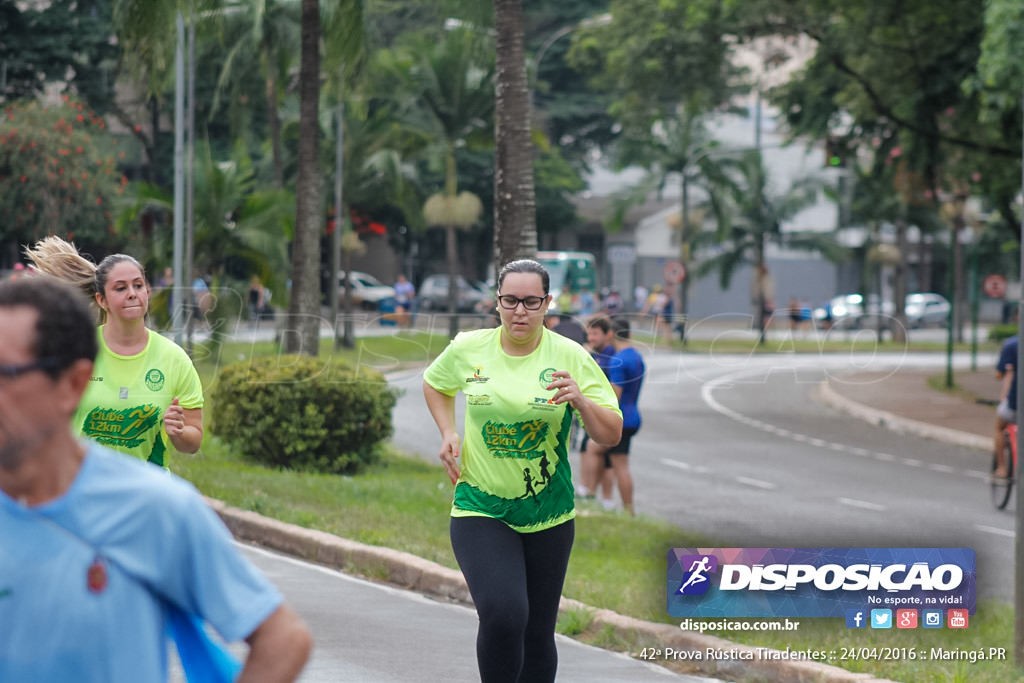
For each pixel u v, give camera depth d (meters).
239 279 50.53
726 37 38.00
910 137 40.19
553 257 85.44
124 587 3.56
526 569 8.77
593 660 11.41
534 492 8.59
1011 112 35.47
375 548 15.30
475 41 26.17
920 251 102.50
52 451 3.57
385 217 91.31
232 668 3.84
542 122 93.38
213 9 27.39
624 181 109.12
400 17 76.69
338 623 12.38
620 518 18.83
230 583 3.70
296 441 22.66
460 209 63.03
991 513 22.48
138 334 9.25
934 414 39.62
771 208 81.94
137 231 50.97
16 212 50.69
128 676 3.55
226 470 21.30
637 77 38.41
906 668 10.62
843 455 31.34
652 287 105.75
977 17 35.38
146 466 3.77
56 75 66.31
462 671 10.70
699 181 81.44
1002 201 42.31
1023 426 11.17
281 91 53.38
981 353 74.12
